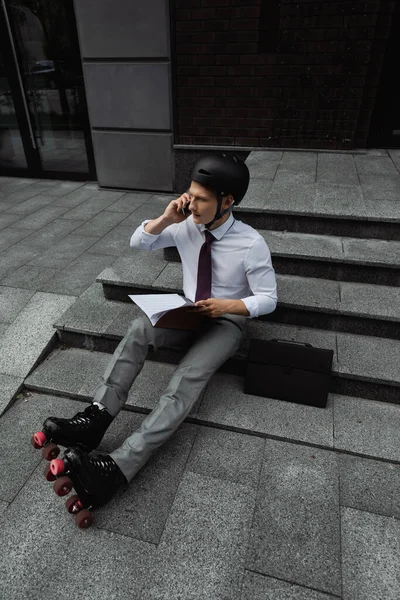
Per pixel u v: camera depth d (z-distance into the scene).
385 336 2.67
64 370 2.76
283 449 2.25
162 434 1.97
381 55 4.10
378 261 2.79
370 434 2.27
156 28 4.52
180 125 4.99
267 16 4.16
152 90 4.86
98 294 3.23
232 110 4.71
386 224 3.02
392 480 2.09
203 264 2.18
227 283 2.21
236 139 4.87
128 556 1.79
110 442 2.31
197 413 2.41
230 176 1.90
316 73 4.29
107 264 3.86
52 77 5.46
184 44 4.52
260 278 2.13
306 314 2.73
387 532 1.86
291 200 3.29
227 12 4.24
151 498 2.02
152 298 2.13
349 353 2.55
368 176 3.82
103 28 4.67
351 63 4.16
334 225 3.12
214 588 1.68
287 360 2.41
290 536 1.85
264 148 4.78
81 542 1.85
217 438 2.32
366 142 4.60
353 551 1.79
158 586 1.69
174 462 2.19
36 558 1.79
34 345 2.88
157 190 5.56
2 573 1.74
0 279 3.63
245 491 2.05
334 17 4.00
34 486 2.11
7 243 4.30
